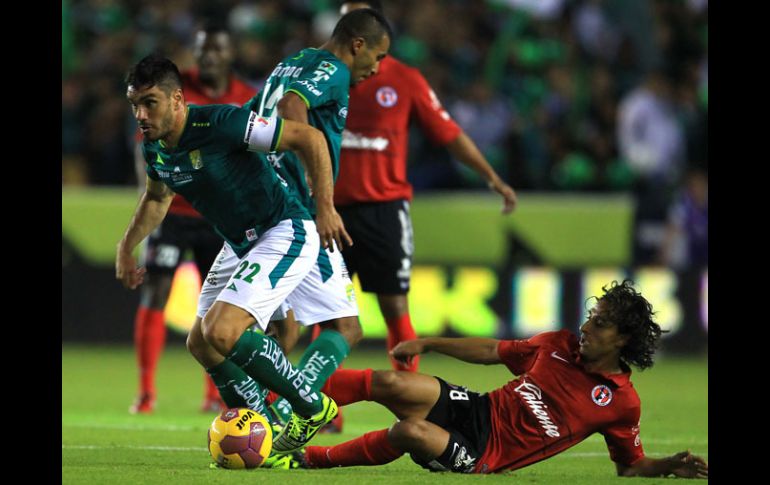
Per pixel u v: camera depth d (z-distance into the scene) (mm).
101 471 20344
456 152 29250
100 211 50812
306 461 20969
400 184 28469
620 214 52469
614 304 20266
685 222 53625
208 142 19984
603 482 19891
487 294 50219
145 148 20766
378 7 28031
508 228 51625
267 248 20672
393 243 28219
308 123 22156
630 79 62688
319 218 20203
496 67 60812
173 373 43531
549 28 63969
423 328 50094
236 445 20344
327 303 22406
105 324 51094
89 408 32625
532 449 20391
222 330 19844
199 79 31734
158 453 23500
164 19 62000
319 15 63438
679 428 29828
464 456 20234
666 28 64500
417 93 28516
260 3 63250
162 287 31984
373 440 20312
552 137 55312
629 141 55969
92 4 62438
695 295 51281
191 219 31797
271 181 20781
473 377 43156
